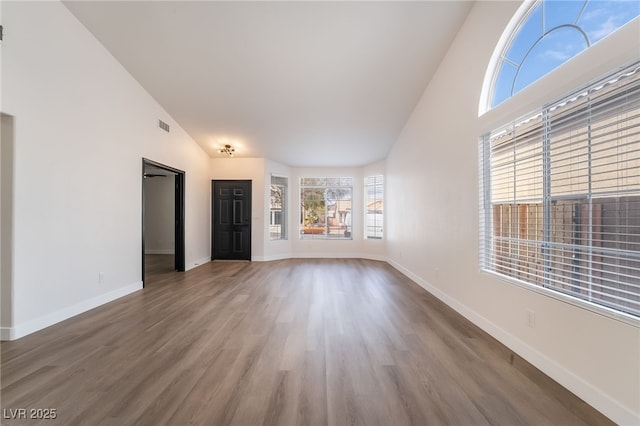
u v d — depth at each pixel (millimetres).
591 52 1555
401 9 2811
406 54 3365
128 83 3791
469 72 2812
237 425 1408
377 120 4863
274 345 2291
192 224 5707
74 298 2975
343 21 2957
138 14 2943
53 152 2738
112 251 3516
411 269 4707
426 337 2441
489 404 1566
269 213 6734
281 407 1541
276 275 5039
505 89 2422
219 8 2871
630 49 1361
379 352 2170
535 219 2068
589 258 1652
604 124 1583
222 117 4855
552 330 1816
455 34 3066
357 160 6742
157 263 6309
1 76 2305
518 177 2242
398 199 5477
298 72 3732
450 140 3230
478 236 2666
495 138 2521
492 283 2447
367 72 3693
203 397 1626
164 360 2047
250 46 3324
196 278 4789
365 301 3502
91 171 3191
